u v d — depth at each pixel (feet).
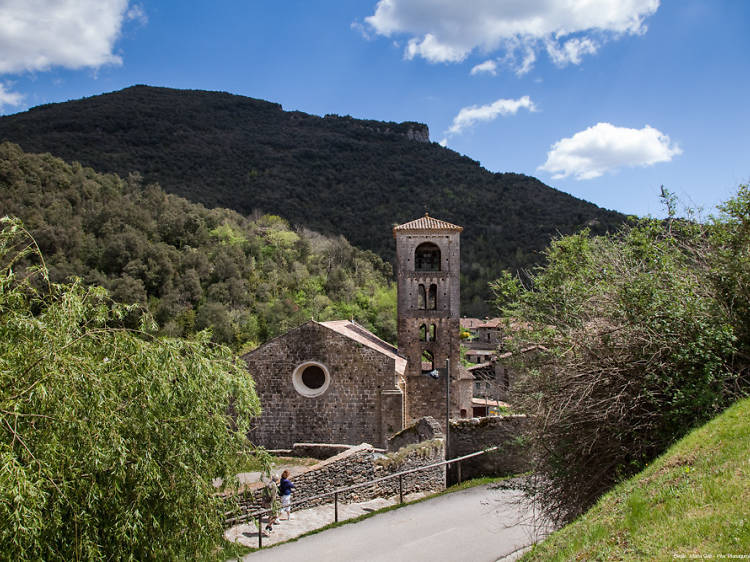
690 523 21.04
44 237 199.82
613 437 32.30
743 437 25.61
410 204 378.32
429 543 43.65
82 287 32.53
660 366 31.12
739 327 32.60
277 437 97.14
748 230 34.40
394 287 290.97
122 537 26.96
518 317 42.04
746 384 31.91
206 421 33.19
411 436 76.74
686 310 32.24
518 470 60.75
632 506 24.49
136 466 27.22
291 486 50.11
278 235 306.76
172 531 29.78
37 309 31.40
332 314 234.58
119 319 33.71
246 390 36.96
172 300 211.00
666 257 36.01
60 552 24.94
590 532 24.58
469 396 141.28
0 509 21.42
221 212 320.29
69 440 25.64
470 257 269.03
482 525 47.62
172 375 31.83
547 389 34.65
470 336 212.43
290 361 98.22
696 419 29.86
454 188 391.24
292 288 267.80
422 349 121.29
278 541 44.42
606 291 36.76
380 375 96.12
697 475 24.35
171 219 271.28
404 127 552.41
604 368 32.32
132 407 29.27
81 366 26.96
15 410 23.68
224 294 233.55
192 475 30.71
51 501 24.47
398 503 55.52
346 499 55.36
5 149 232.94
